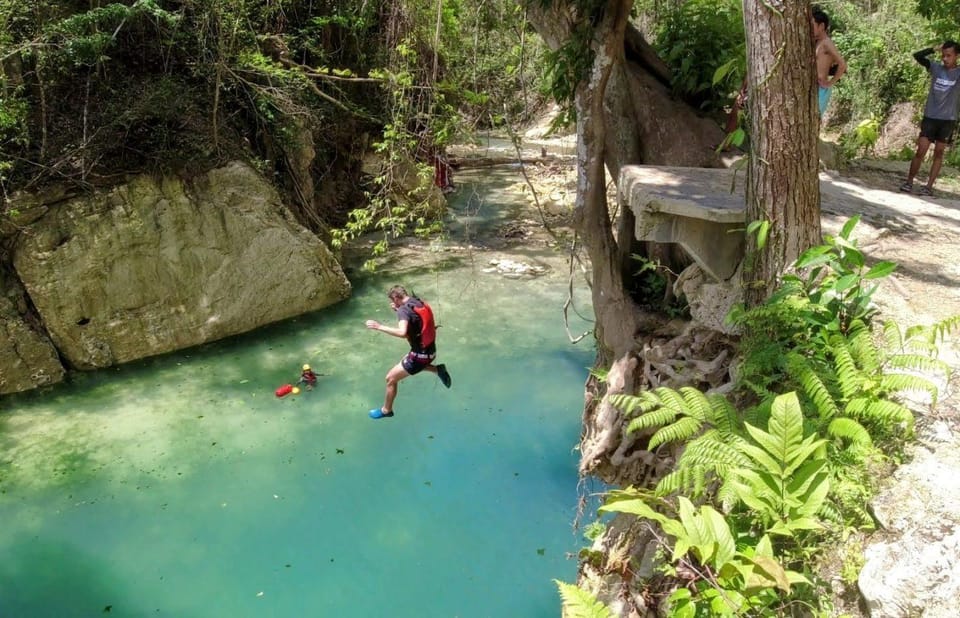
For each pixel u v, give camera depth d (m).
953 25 8.72
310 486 6.75
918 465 2.76
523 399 8.17
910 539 2.44
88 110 9.05
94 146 8.80
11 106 8.23
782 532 2.43
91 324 8.83
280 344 9.52
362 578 5.68
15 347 8.27
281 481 6.81
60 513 6.33
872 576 2.38
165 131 9.37
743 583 2.47
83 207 8.70
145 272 9.09
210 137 9.79
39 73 8.48
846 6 15.61
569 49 5.79
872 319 3.76
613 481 5.54
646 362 5.26
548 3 6.00
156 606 5.36
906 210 5.91
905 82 14.22
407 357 6.99
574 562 5.83
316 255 10.44
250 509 6.43
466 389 8.34
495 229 13.89
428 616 5.32
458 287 11.20
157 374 8.75
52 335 8.62
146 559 5.84
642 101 6.32
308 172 11.90
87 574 5.66
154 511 6.39
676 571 2.88
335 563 5.85
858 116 14.16
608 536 4.49
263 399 8.20
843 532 2.59
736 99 5.86
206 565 5.79
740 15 6.64
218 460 7.11
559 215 14.39
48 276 8.52
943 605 2.19
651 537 3.67
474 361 8.96
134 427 7.60
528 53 8.85
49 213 8.57
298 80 11.08
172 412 7.89
